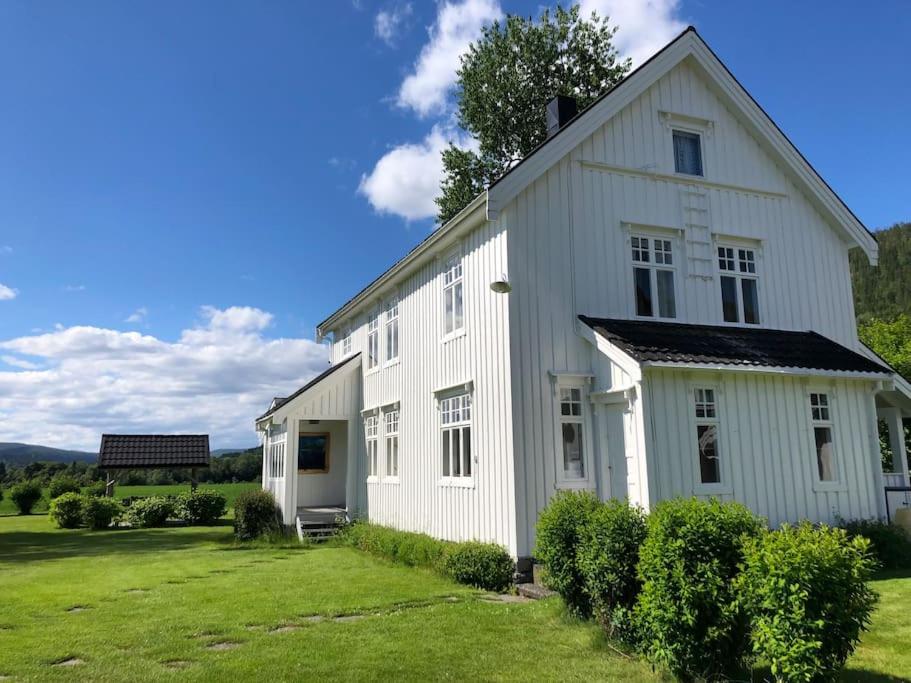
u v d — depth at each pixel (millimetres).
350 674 6090
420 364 15664
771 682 5398
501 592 10281
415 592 10258
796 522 11531
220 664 6469
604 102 12852
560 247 12250
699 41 14047
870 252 15070
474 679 5910
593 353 11906
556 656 6516
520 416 11312
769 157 14844
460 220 12883
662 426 10875
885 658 6074
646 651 6074
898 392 13500
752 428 11609
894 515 12688
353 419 20750
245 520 19469
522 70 27922
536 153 12047
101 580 12117
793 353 12430
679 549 5543
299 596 10031
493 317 12117
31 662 6684
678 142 14062
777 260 14398
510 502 11117
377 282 18391
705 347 11672
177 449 31875
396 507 16625
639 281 12992
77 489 36156
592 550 6832
